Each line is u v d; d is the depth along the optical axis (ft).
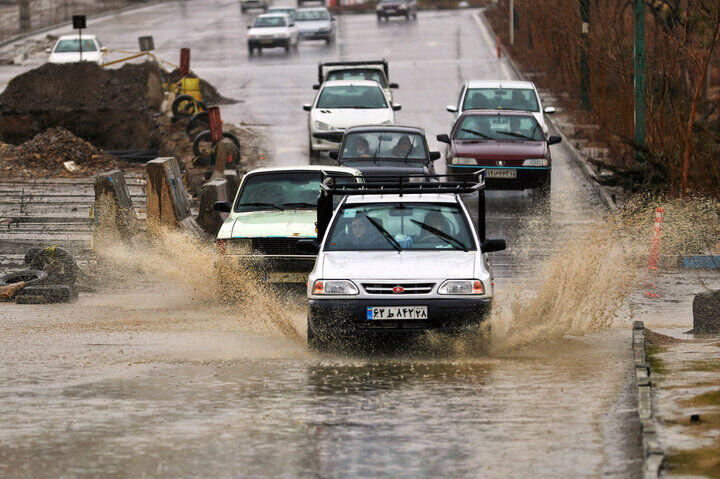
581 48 338.95
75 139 294.66
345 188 125.18
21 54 586.86
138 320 140.87
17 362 108.58
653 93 252.83
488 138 253.24
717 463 64.13
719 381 88.94
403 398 90.63
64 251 172.24
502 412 84.69
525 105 279.49
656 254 179.42
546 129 267.80
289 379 99.30
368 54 547.49
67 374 101.86
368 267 112.68
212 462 71.15
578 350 115.44
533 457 71.00
